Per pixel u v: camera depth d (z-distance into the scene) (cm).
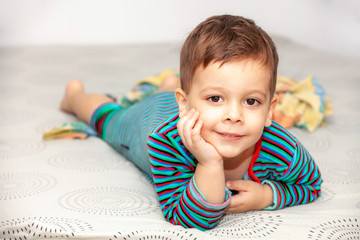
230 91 87
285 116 152
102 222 95
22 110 174
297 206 107
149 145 102
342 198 111
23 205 104
